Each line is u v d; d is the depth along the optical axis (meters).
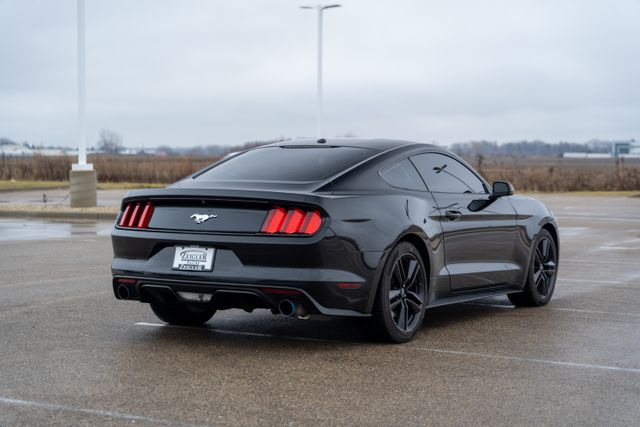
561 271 12.05
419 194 7.30
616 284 10.67
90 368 6.02
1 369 5.98
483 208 8.02
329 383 5.66
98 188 42.66
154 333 7.27
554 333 7.43
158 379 5.73
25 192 36.31
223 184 6.82
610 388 5.59
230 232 6.41
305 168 6.96
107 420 4.82
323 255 6.25
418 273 7.10
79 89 23.44
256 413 4.98
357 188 6.76
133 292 6.86
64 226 19.48
